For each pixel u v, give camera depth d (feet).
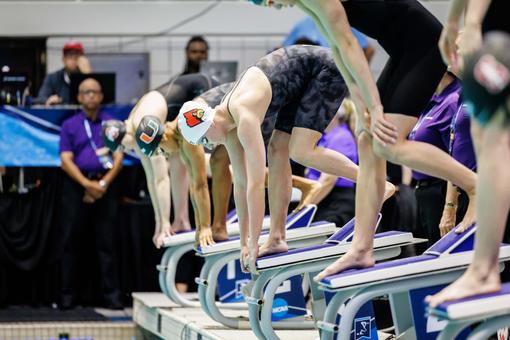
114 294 91.81
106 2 114.42
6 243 91.40
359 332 53.93
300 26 97.60
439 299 35.06
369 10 44.88
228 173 67.41
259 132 54.29
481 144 34.73
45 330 82.99
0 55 111.75
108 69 105.29
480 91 33.19
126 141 75.72
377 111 42.60
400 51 45.14
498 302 34.58
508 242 48.93
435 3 109.91
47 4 114.21
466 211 48.29
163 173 76.79
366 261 44.75
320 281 44.19
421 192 57.16
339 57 43.86
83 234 92.07
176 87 78.59
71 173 90.53
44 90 101.35
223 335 60.49
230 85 68.69
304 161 58.85
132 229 92.17
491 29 38.14
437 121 55.21
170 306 78.79
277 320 64.44
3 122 92.12
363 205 44.68
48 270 93.25
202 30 115.24
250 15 115.65
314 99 58.44
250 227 53.78
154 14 114.93
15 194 91.56
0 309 92.02
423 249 67.15
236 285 77.30
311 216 65.41
